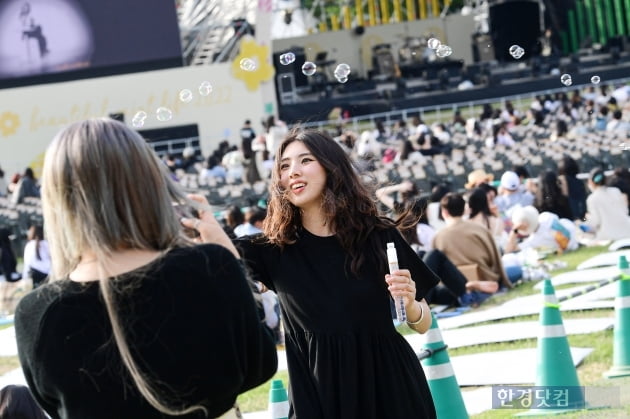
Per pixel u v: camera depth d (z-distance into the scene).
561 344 7.62
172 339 3.00
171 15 34.78
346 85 41.94
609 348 9.19
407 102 40.53
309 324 4.50
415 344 10.35
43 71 34.72
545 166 22.84
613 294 11.62
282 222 4.63
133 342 2.98
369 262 4.54
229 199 23.41
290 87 41.38
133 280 3.00
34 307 3.06
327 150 4.68
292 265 4.58
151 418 3.02
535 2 43.41
